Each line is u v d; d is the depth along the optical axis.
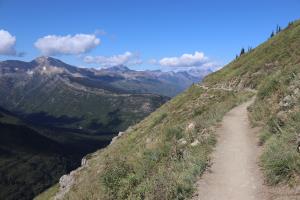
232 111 30.09
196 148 18.72
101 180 19.14
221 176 14.86
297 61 44.16
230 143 19.22
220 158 16.98
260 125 21.56
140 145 33.69
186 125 25.92
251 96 39.44
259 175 14.15
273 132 18.14
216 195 13.35
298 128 15.42
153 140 28.61
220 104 37.91
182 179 14.87
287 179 12.77
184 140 21.44
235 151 17.72
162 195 14.09
